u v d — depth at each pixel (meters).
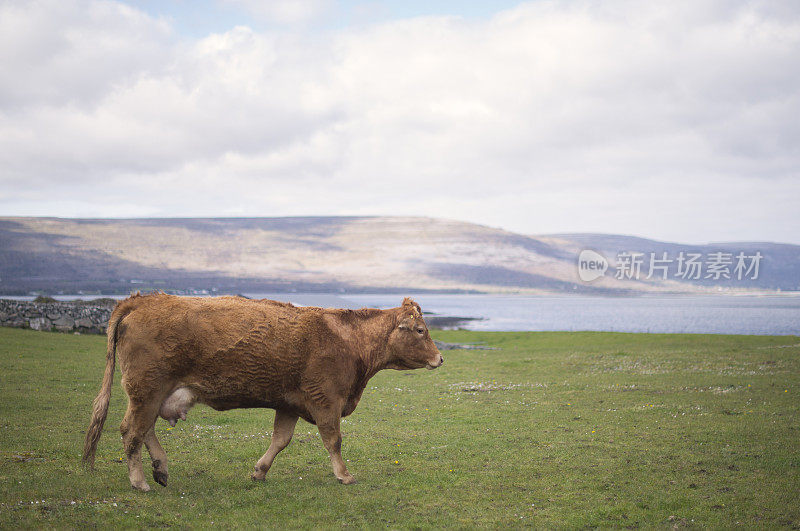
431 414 15.25
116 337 8.47
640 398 16.72
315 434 12.50
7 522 6.62
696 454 10.63
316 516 7.51
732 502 8.20
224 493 8.34
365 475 9.47
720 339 34.72
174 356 8.25
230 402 8.66
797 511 7.85
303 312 9.04
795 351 27.02
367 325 9.52
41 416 13.08
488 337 44.56
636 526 7.37
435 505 8.08
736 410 14.62
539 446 11.48
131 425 8.23
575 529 7.24
